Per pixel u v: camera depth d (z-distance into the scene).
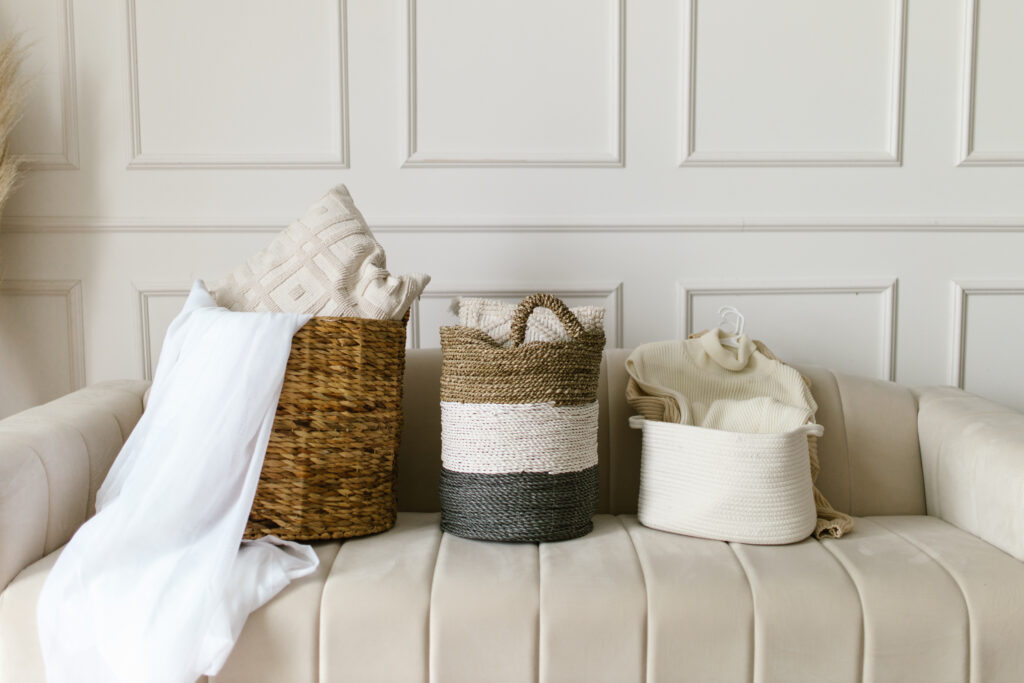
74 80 1.95
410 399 1.78
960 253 2.03
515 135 1.99
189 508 1.34
